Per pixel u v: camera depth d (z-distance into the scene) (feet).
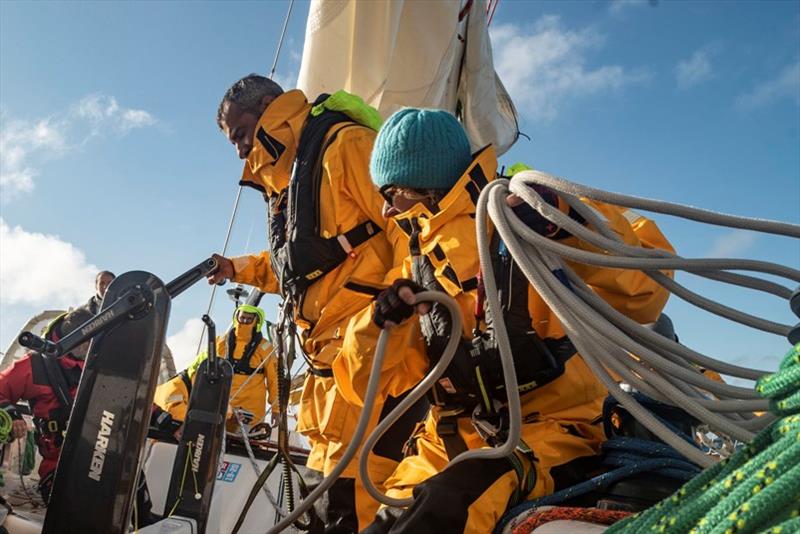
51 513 5.43
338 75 12.76
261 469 13.87
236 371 19.80
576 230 4.82
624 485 5.04
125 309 5.70
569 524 4.52
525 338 5.39
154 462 13.79
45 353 5.48
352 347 6.20
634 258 4.73
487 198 5.21
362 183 8.83
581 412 5.75
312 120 9.52
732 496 2.81
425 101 13.21
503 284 5.53
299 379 16.76
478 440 5.79
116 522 5.38
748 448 3.18
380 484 8.66
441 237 5.91
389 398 8.71
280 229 9.64
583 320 4.91
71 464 5.51
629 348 4.70
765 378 3.21
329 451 8.98
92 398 5.62
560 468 5.34
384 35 12.57
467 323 5.76
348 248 8.82
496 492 5.01
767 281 4.92
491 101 15.15
